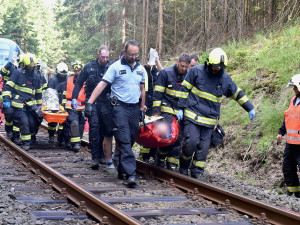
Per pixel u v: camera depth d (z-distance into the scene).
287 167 7.03
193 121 7.16
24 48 52.28
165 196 6.16
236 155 9.52
